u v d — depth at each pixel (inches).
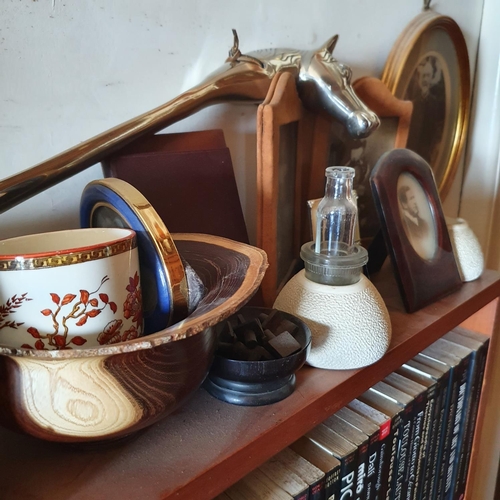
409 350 21.6
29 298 12.7
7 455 14.2
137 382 11.8
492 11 37.9
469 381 29.1
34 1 17.1
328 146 26.4
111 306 13.7
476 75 39.9
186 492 13.3
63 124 18.8
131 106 20.6
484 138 40.1
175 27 21.1
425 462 26.9
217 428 15.5
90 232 15.6
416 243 25.1
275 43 25.3
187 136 21.4
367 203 30.3
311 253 19.5
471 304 26.1
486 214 41.3
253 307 19.9
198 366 13.4
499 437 41.2
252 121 25.5
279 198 23.4
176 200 20.3
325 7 27.0
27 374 11.2
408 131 31.1
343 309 18.3
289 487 18.1
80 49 18.6
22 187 16.1
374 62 31.1
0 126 17.3
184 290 14.9
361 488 21.4
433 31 32.2
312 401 16.9
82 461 14.0
